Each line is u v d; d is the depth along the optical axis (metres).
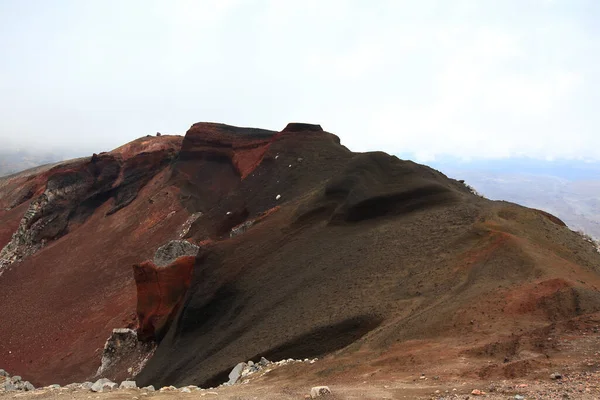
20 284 70.19
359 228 34.31
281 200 53.25
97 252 70.31
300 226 38.38
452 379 11.45
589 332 12.33
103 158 91.12
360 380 13.07
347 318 21.19
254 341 24.34
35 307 61.50
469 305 16.98
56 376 42.31
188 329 33.62
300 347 21.23
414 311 19.27
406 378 12.32
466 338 14.76
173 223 67.50
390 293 22.41
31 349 51.06
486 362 12.37
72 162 117.06
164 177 82.25
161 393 14.91
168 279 39.62
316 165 57.34
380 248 28.75
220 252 37.72
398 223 32.25
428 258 24.69
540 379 10.15
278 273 32.59
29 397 15.12
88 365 42.88
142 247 66.00
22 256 78.69
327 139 63.72
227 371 22.14
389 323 19.02
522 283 17.70
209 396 13.41
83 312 55.75
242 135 76.56
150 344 39.09
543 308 15.41
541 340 12.49
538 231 25.38
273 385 14.87
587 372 9.96
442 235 26.91
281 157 62.34
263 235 38.84
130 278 59.81
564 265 19.80
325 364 16.19
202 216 62.19
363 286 24.47
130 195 83.44
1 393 16.61
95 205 86.38
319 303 24.98
